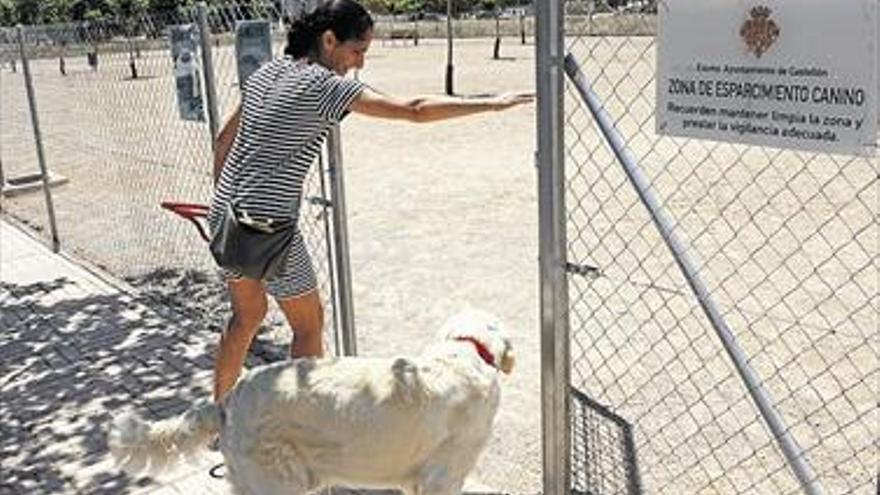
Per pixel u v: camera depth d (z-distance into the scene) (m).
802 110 2.57
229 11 5.41
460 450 3.31
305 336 4.17
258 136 3.71
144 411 5.14
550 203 3.37
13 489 4.37
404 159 14.03
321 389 3.18
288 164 3.71
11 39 10.96
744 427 4.52
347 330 4.73
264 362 5.63
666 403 4.89
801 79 2.55
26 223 10.08
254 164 3.72
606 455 4.36
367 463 3.21
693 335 5.80
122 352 6.03
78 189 11.71
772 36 2.59
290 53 3.84
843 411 4.68
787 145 2.63
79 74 11.00
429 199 10.81
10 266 8.34
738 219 8.65
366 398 3.15
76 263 8.27
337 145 4.47
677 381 5.14
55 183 12.05
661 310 6.28
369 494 4.12
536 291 7.03
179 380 5.53
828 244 7.64
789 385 5.02
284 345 5.87
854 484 3.99
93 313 6.86
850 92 2.46
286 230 3.79
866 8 2.38
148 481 4.35
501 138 15.72
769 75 2.62
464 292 7.12
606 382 5.18
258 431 3.18
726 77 2.73
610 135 3.20
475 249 8.40
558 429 3.66
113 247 8.70
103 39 8.55
